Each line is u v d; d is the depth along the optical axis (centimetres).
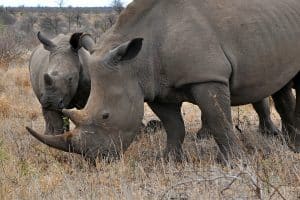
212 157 1401
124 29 1331
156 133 1722
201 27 1316
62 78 1517
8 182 1170
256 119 2000
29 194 1092
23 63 4134
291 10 1441
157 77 1338
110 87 1275
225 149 1338
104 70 1273
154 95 1349
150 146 1555
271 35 1379
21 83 2916
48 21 7950
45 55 1698
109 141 1271
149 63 1322
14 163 1312
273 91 1433
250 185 1048
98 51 1318
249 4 1377
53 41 1655
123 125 1284
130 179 1233
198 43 1306
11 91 2659
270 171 1203
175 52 1309
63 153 1441
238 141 1361
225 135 1330
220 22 1333
